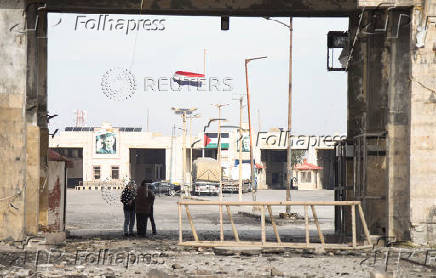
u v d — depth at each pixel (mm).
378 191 24609
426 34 22734
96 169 143125
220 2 27281
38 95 25938
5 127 22812
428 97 22781
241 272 16328
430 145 22812
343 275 15992
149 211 29531
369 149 24672
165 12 27469
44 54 26016
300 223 41219
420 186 22766
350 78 27656
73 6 26688
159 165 151250
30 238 22891
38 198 23875
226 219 45750
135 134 143375
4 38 22844
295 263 18500
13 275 15438
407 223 23125
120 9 26953
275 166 157875
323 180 151000
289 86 49156
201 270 16156
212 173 104062
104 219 45688
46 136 25594
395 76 23469
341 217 27828
